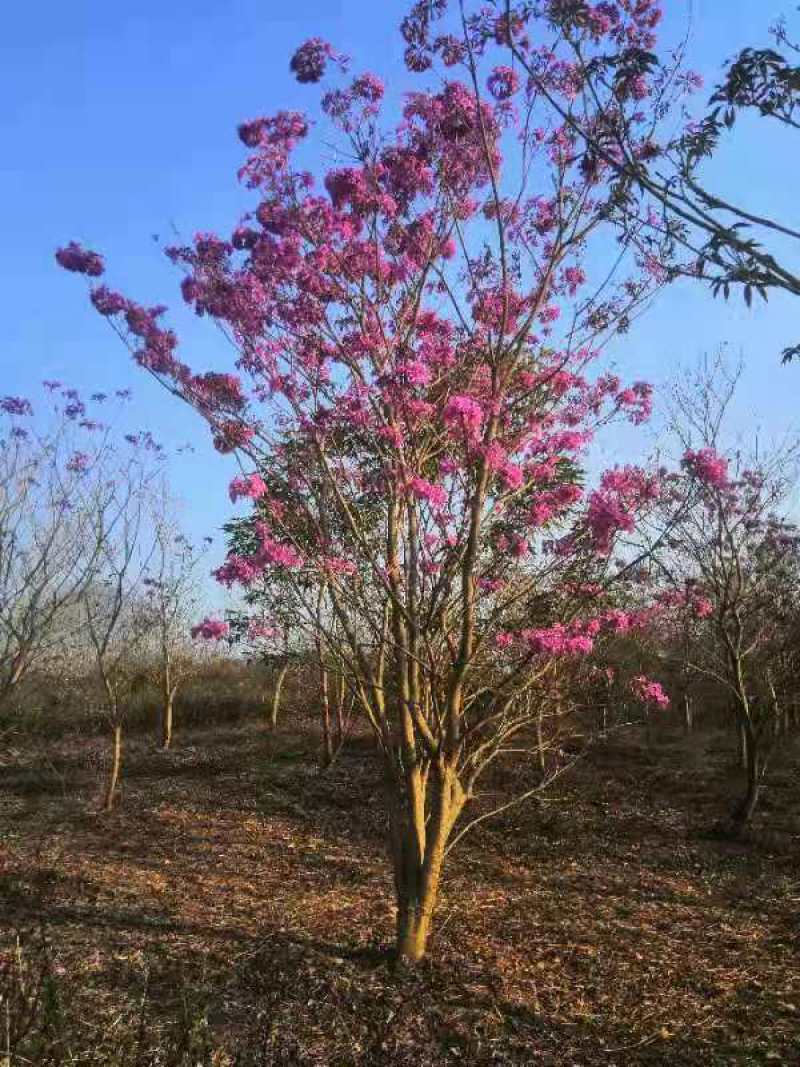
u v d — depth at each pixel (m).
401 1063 4.35
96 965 5.38
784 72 2.91
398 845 5.60
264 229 5.26
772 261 2.74
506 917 6.65
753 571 9.98
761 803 9.62
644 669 11.34
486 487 5.20
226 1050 4.20
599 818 9.30
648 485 5.50
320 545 5.51
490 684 6.21
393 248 5.50
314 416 5.41
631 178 3.26
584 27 3.82
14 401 9.67
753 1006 5.11
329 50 5.14
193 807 10.12
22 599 9.79
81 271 5.25
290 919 6.51
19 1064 2.99
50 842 8.77
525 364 5.67
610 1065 4.42
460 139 5.33
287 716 14.63
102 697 14.22
